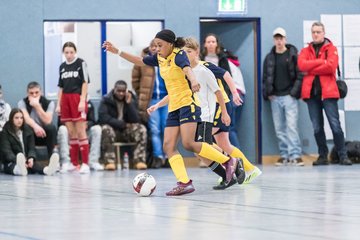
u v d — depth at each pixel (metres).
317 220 13.10
